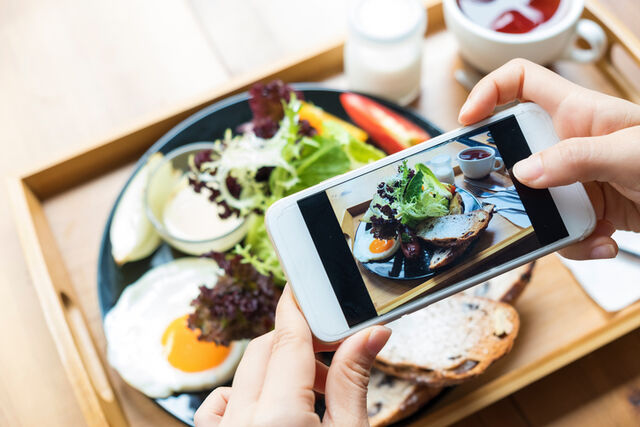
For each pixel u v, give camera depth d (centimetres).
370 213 64
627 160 61
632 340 85
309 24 107
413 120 91
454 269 64
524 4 91
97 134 100
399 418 78
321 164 85
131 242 88
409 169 65
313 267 63
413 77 95
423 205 65
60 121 101
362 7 91
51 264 88
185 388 81
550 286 86
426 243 64
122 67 105
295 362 59
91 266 92
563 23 85
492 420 82
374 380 81
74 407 85
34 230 88
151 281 87
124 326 84
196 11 108
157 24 107
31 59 105
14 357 87
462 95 100
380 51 90
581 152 61
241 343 84
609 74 97
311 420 57
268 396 57
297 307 64
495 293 84
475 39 88
